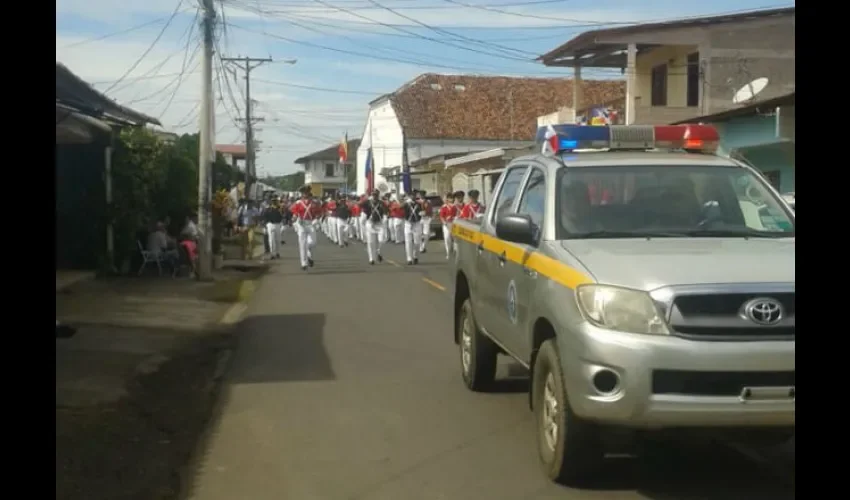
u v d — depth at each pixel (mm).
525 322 6727
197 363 10797
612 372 5348
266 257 27109
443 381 9562
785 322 5289
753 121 19219
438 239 37250
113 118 17516
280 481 6367
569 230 6605
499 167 36750
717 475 6379
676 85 28531
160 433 7641
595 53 28734
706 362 5191
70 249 19172
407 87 59500
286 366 10469
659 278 5422
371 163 59062
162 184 21141
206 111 20172
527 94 59406
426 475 6445
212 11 20141
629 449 6926
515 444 7191
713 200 6891
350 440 7363
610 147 7602
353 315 14727
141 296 16828
